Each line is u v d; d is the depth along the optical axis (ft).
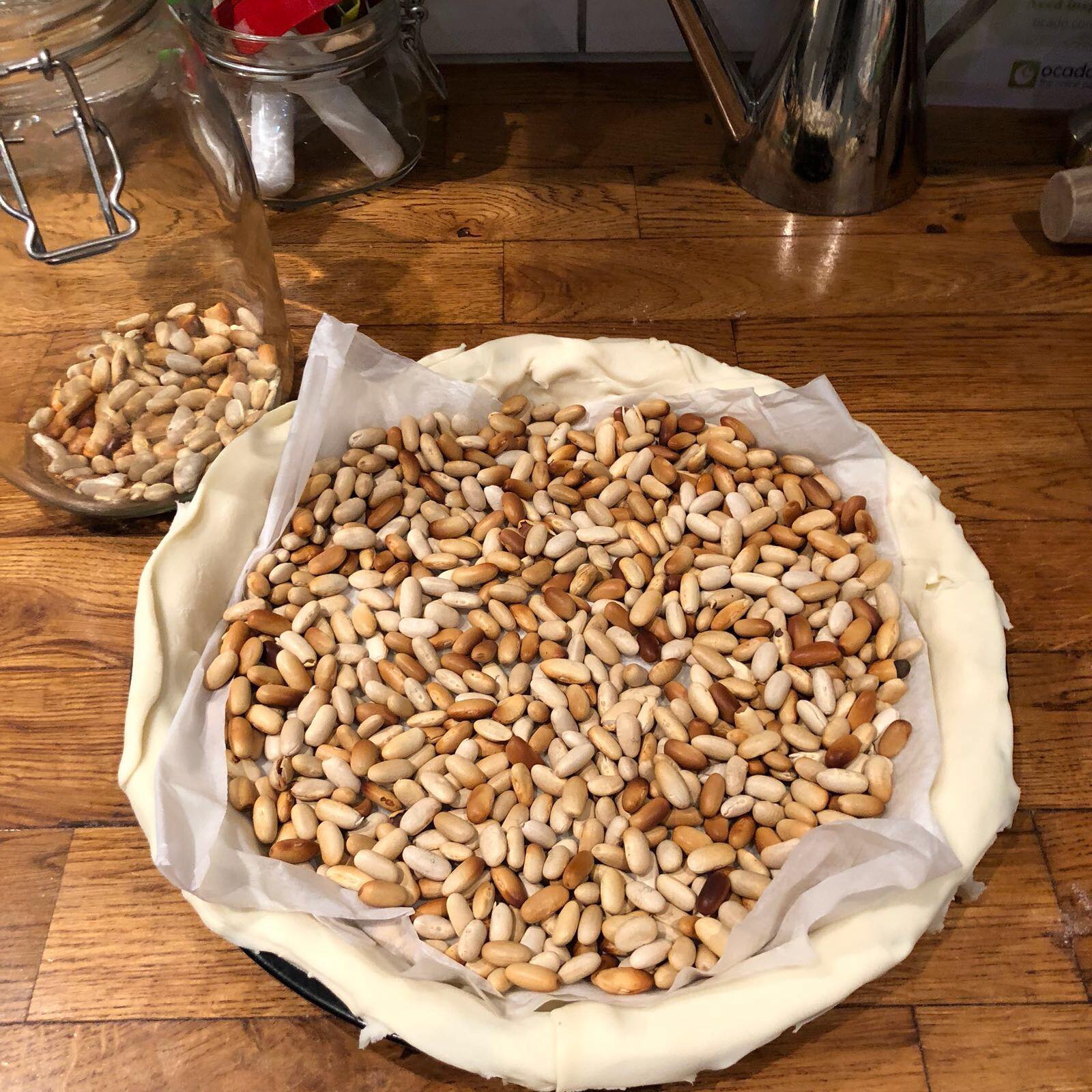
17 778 1.89
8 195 1.77
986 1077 1.59
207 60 2.07
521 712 1.79
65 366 2.01
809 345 2.48
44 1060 1.61
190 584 1.82
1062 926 1.72
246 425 2.11
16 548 2.18
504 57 3.04
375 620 1.91
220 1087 1.59
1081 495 2.25
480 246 2.67
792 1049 1.61
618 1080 1.39
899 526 1.95
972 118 2.96
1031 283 2.60
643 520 2.03
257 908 1.52
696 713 1.79
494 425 2.10
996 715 1.67
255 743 1.75
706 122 2.95
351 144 2.61
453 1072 1.60
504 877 1.61
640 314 2.53
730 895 1.63
